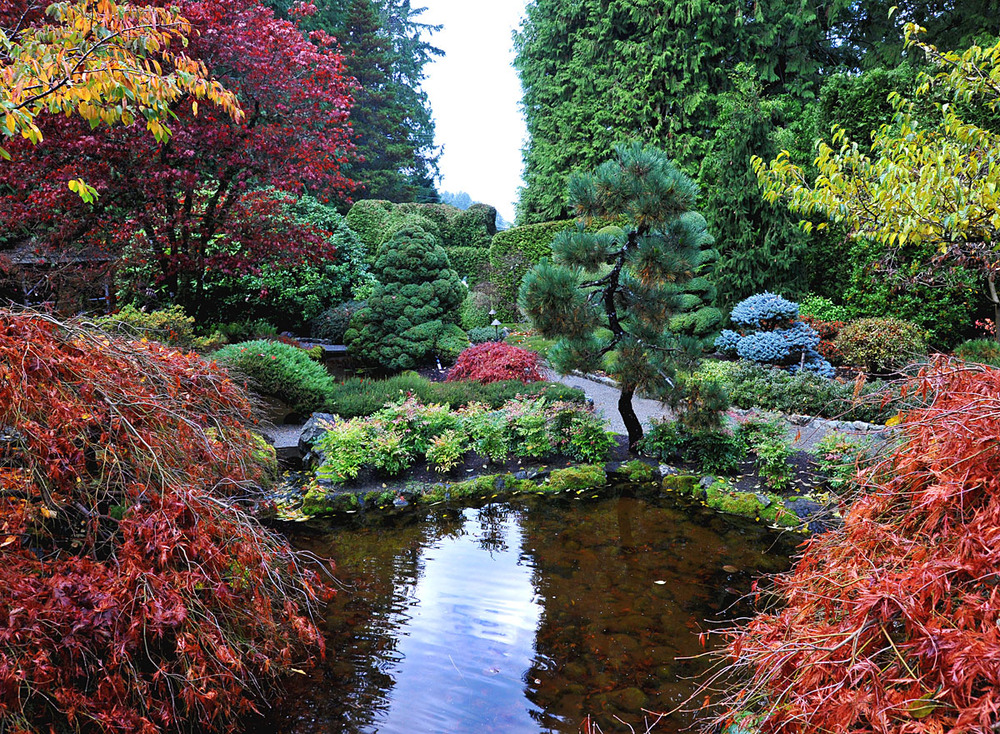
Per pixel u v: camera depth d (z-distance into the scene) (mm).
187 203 9875
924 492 1596
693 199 6031
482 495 6090
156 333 7926
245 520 2822
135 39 4441
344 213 24438
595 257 6312
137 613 2289
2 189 10414
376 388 8906
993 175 4051
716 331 12758
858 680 1365
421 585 4105
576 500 5898
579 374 12055
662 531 5074
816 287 13492
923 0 15805
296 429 8164
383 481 6324
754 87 13102
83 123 8555
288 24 10305
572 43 20469
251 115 10078
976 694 1292
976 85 4547
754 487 5910
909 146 4555
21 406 2314
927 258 10320
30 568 2242
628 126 19250
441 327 13898
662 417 7930
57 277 8891
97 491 2549
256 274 11422
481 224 22469
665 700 2889
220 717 2613
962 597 1378
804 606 1761
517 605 3830
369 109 27719
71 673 2146
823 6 17719
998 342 8648
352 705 2834
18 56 4148
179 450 2820
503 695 2928
